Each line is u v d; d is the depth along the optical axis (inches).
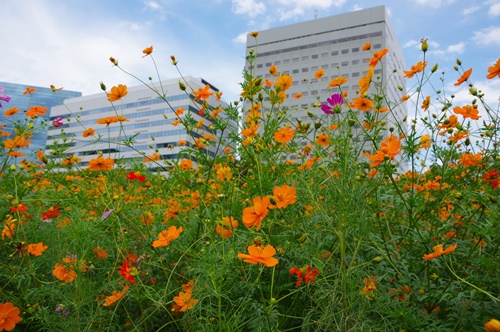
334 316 55.7
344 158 71.7
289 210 78.2
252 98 100.8
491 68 90.0
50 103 2524.6
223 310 63.1
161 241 63.6
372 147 92.3
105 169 105.0
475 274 63.4
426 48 96.3
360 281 58.6
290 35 2647.6
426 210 83.7
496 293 59.0
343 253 57.6
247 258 52.8
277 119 101.3
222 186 92.7
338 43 2491.4
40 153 102.5
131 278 60.9
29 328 64.7
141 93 2353.6
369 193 73.8
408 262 67.9
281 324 59.0
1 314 51.9
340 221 61.8
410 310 54.6
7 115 125.6
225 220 68.2
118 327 62.9
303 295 62.7
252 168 98.0
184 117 107.4
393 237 70.4
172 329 65.0
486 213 80.0
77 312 58.7
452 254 68.2
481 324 53.4
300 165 95.1
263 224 73.1
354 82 2373.3
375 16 2415.1
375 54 99.7
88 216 85.5
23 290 67.9
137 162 141.9
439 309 59.7
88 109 2437.3
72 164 112.2
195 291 59.9
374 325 54.3
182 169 106.1
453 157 103.8
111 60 107.2
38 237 85.0
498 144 94.3
